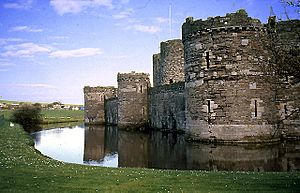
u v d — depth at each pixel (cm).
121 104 4878
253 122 2331
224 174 1388
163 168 1862
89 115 6725
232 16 2381
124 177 1313
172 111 3869
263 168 1695
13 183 1195
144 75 4778
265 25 2497
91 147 2977
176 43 4422
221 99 2381
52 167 1567
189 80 2595
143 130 4550
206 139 2428
